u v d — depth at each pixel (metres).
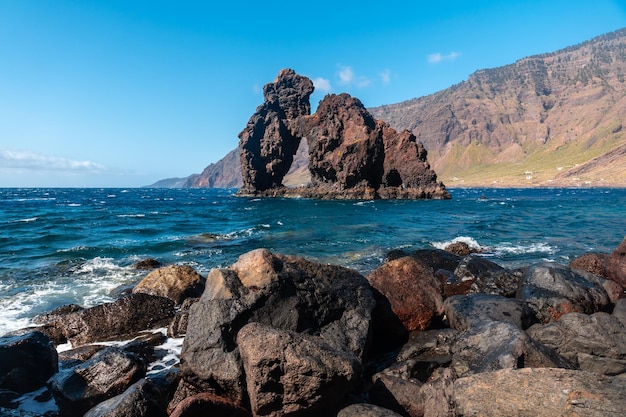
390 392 6.44
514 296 11.14
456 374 6.26
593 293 9.66
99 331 10.31
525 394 4.77
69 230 30.20
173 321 10.54
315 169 94.69
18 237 26.36
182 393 6.81
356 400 6.18
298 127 101.25
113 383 6.82
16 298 13.66
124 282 15.77
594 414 4.30
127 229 31.31
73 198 90.69
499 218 39.72
